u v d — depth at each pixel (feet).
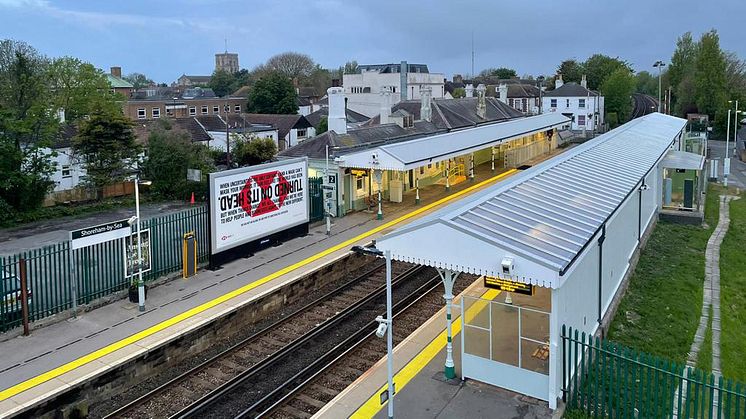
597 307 49.47
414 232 39.88
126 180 126.62
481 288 59.77
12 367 45.70
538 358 38.83
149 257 63.82
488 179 126.52
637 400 37.55
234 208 70.79
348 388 41.01
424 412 37.60
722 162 169.17
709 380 33.47
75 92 150.30
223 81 400.26
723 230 89.25
